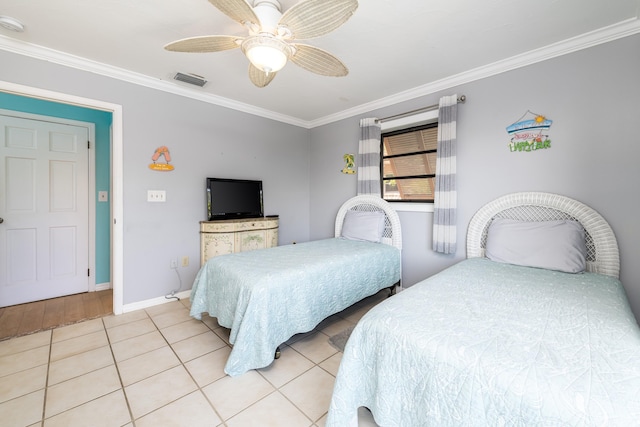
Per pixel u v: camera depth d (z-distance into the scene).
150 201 2.83
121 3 1.70
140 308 2.79
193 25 1.93
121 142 2.63
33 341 2.14
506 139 2.45
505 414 0.83
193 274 3.16
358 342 1.24
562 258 2.00
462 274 1.92
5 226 2.76
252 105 3.56
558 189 2.21
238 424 1.38
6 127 2.74
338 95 3.22
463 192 2.72
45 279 3.00
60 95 2.32
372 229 3.22
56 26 1.93
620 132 1.95
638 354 0.93
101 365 1.85
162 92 2.88
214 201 3.25
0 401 1.51
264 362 1.72
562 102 2.17
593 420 0.71
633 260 1.92
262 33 1.50
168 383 1.68
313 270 2.09
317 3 1.25
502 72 2.46
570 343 1.01
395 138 3.41
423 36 2.04
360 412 1.43
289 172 4.13
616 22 1.88
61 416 1.41
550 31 1.98
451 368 0.95
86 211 3.23
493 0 1.67
